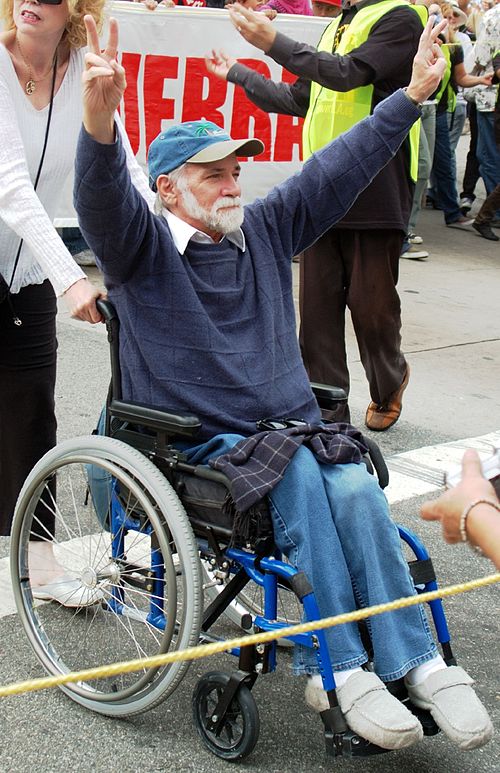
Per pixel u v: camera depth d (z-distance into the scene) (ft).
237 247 9.20
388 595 8.13
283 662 9.90
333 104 14.52
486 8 33.50
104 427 9.43
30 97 9.49
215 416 8.67
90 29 7.87
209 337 8.71
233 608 10.53
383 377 15.90
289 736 8.72
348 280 15.24
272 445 8.16
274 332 9.16
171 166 8.88
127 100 22.03
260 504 8.01
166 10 21.70
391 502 13.70
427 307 24.61
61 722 8.81
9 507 10.78
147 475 8.29
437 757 8.52
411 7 14.06
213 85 22.66
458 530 5.60
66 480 13.65
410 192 14.94
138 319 8.76
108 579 9.42
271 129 23.71
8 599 10.78
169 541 8.34
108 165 7.92
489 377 19.81
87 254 24.59
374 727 7.57
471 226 33.96
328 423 9.84
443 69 9.56
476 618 10.97
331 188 9.64
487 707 9.29
